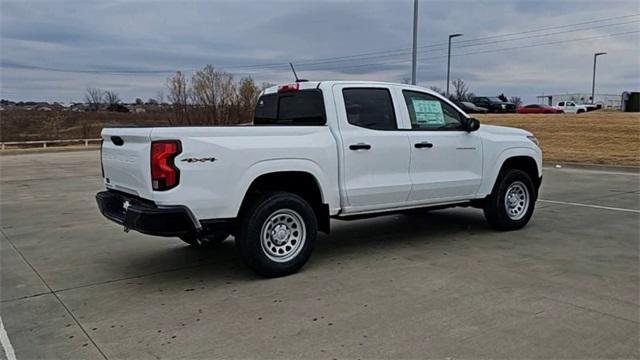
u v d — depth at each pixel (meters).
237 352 3.38
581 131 23.09
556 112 39.34
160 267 5.47
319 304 4.21
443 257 5.59
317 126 5.24
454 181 6.20
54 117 53.41
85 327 3.86
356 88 5.57
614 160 16.16
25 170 19.30
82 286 4.85
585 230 6.87
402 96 5.89
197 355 3.35
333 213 5.33
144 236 7.04
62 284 4.92
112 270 5.38
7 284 4.94
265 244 4.91
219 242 6.39
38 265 5.62
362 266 5.31
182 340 3.58
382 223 7.58
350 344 3.45
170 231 4.36
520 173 6.90
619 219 7.62
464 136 6.31
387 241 6.42
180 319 3.97
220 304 4.28
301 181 5.28
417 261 5.45
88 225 7.94
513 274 4.93
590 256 5.54
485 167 6.54
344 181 5.34
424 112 6.06
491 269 5.11
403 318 3.87
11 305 4.36
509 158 6.82
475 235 6.67
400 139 5.70
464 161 6.32
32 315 4.12
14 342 3.62
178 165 4.37
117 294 4.60
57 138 46.88
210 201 4.52
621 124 23.92
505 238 6.46
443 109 6.25
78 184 14.11
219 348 3.45
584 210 8.41
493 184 6.67
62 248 6.40
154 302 4.37
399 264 5.36
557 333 3.56
